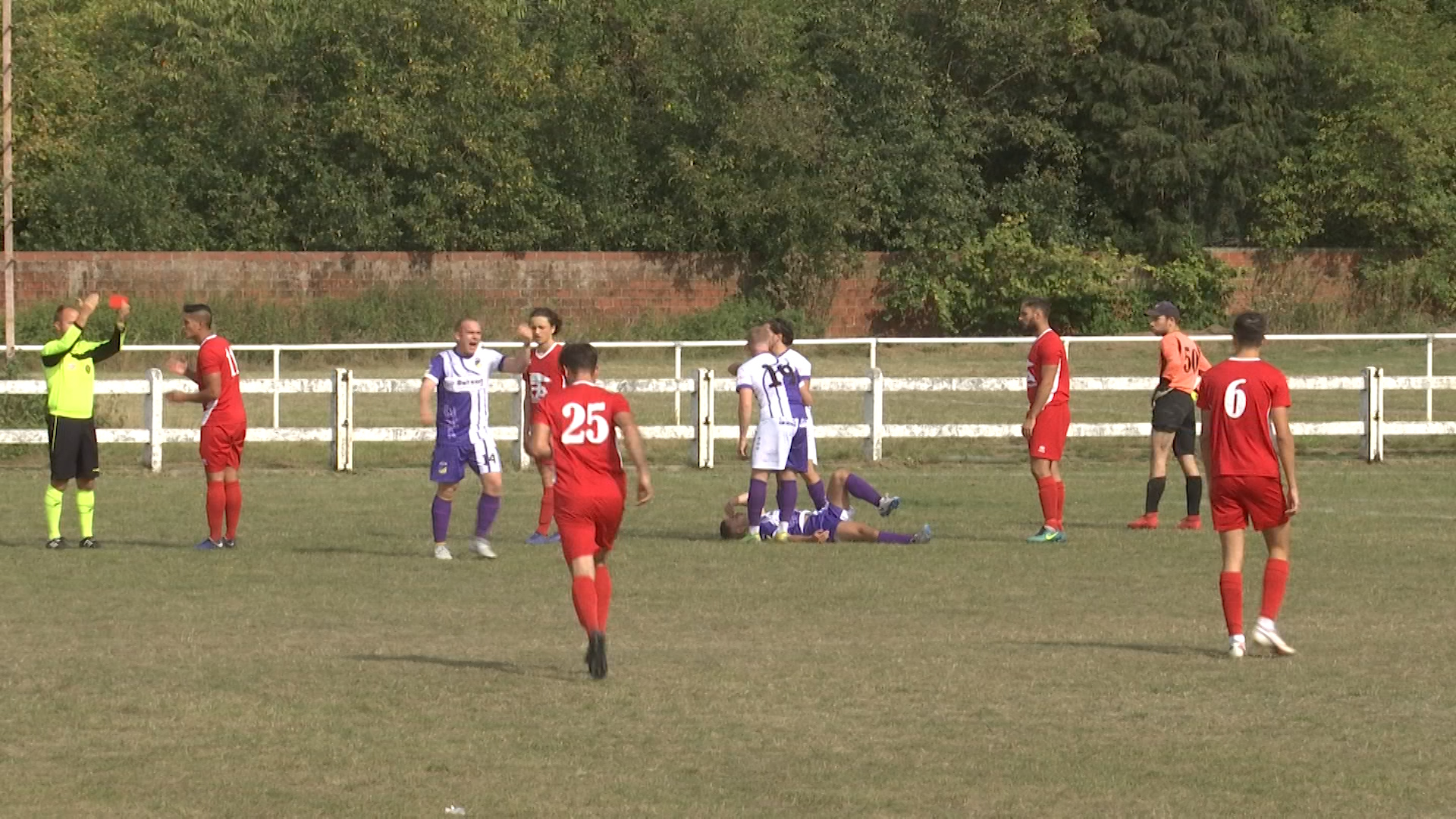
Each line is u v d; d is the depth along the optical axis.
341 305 154.12
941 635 39.88
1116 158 180.75
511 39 168.25
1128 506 67.25
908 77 177.12
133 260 152.25
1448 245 178.75
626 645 38.50
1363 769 27.95
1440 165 180.50
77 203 158.12
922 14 183.50
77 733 30.16
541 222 168.25
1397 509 65.31
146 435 77.88
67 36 174.12
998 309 173.12
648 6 181.75
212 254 154.75
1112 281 172.75
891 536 55.69
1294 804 25.94
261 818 25.06
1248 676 35.09
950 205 174.62
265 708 32.06
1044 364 56.03
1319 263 181.25
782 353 56.25
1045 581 48.06
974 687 34.03
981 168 187.50
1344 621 41.69
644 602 44.38
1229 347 156.50
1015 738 29.97
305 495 69.62
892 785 26.92
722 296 170.75
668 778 27.33
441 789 26.62
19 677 34.72
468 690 33.66
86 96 166.50
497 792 26.47
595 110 172.50
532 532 59.12
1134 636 39.69
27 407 83.44
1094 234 184.75
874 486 73.56
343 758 28.53
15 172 159.12
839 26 180.00
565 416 34.62
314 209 163.62
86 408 54.09
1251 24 182.50
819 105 175.25
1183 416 59.47
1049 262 171.12
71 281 150.75
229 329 149.38
